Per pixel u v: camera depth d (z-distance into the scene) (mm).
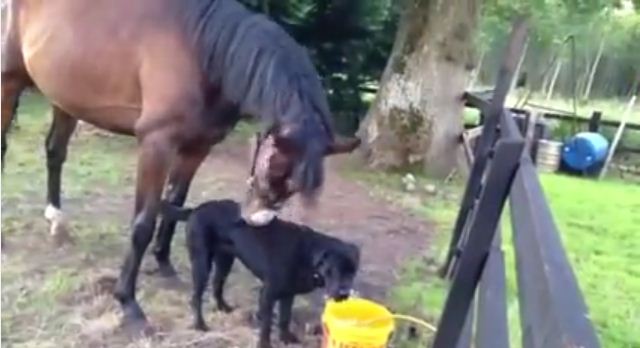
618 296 4320
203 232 3164
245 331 3227
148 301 3424
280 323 3148
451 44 6762
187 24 3000
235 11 2982
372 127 6926
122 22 3092
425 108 6797
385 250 4684
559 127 9930
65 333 3057
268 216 2920
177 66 3004
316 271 2943
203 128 3090
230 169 6277
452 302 2301
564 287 1103
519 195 1925
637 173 9148
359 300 2912
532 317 1182
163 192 3270
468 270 2283
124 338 3066
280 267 2963
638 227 6199
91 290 3438
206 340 3105
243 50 2893
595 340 919
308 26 7926
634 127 9695
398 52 6922
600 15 12297
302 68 2873
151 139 3041
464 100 6828
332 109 8430
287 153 2758
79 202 4836
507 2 10727
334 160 6914
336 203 5707
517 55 3811
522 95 12391
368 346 2564
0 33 3586
